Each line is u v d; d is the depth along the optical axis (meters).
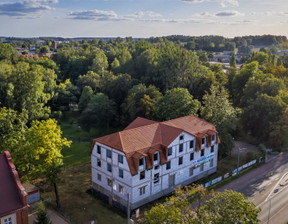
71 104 124.75
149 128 52.88
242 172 63.56
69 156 72.31
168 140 50.75
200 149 56.06
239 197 32.41
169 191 52.66
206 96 74.25
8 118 53.44
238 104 107.94
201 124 60.53
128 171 45.50
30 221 43.19
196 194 52.44
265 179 60.25
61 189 54.44
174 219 30.69
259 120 81.44
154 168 48.62
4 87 80.12
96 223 43.88
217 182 57.94
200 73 105.56
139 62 130.25
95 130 95.94
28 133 45.94
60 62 175.12
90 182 58.03
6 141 48.97
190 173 56.56
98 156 51.22
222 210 31.39
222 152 69.31
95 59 148.62
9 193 35.31
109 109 92.81
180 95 72.44
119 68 141.00
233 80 113.38
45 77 108.06
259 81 94.94
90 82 119.69
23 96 79.62
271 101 80.19
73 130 97.38
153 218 31.72
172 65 107.06
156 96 86.75
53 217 44.94
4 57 146.12
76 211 47.09
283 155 74.31
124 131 49.94
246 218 30.69
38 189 49.09
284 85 90.50
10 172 37.19
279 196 52.94
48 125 45.78
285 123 74.19
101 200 51.50
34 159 44.66
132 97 88.56
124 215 46.59
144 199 48.22
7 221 34.12
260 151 70.12
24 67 87.69
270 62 148.88
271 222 44.91
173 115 70.56
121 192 47.66
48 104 111.31
